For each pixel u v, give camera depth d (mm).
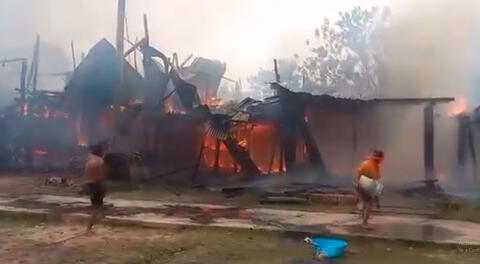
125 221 11789
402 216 12805
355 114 19531
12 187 17953
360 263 8766
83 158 23281
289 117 19719
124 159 19172
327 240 9477
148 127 21219
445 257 9273
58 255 8969
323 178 19156
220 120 20422
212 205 14602
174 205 14492
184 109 22438
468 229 11203
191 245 9945
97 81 24219
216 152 20609
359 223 11820
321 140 19688
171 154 20938
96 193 11688
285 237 10773
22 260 8602
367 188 11523
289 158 19625
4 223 12039
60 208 13320
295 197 15359
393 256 9320
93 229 11383
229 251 9508
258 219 12266
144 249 9523
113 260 8672
